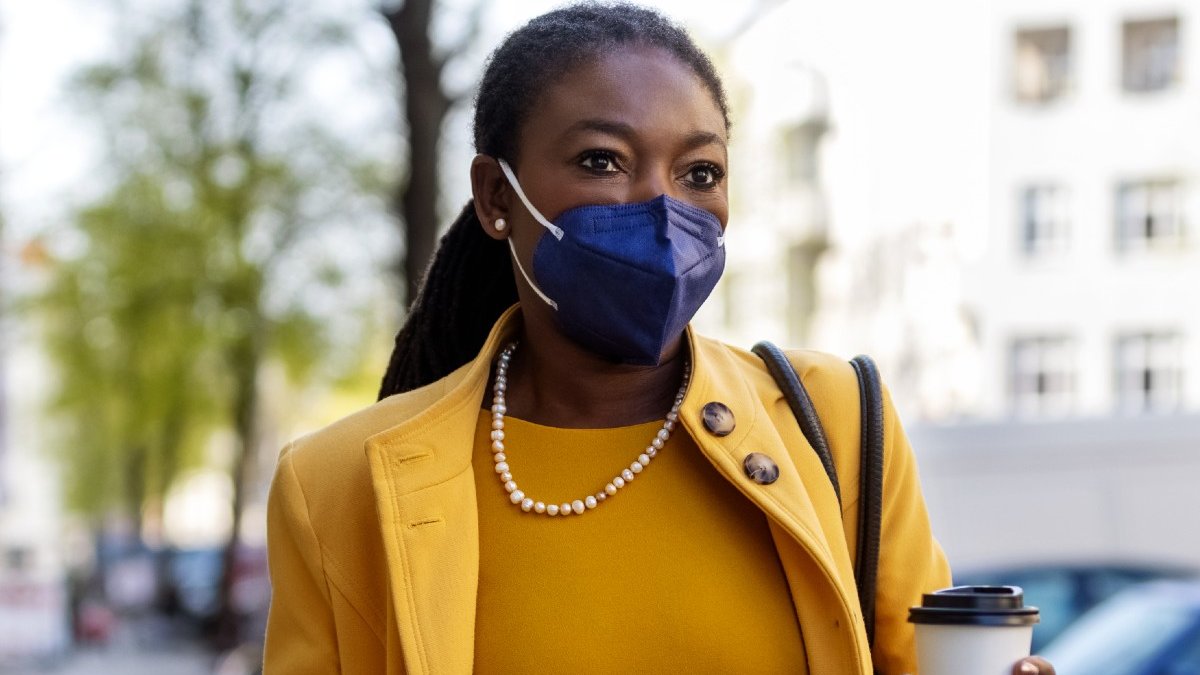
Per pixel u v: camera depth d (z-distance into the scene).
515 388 2.31
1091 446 10.22
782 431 2.25
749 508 2.16
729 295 34.34
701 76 2.22
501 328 2.30
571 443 2.20
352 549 2.27
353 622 2.26
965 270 29.12
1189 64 28.02
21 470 48.16
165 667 27.27
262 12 23.80
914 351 29.50
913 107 29.97
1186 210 27.98
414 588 2.14
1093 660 6.34
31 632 24.20
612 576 2.11
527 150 2.24
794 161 33.31
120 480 46.56
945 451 10.37
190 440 40.12
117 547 39.75
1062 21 28.70
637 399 2.26
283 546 2.33
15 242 26.28
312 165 23.73
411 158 9.06
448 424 2.22
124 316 25.73
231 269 24.62
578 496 2.17
